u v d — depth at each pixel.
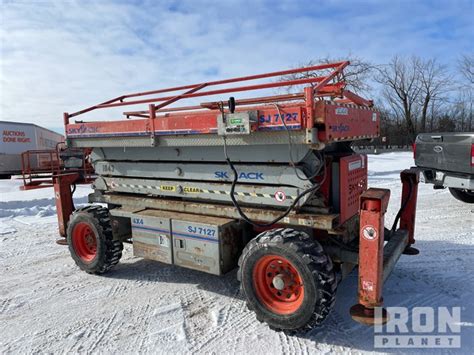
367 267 2.96
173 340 3.29
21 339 3.41
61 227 5.52
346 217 3.57
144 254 4.38
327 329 3.39
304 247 3.11
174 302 4.03
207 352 3.10
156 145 4.09
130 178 4.69
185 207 4.19
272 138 3.29
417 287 4.16
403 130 35.34
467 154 6.50
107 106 4.96
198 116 3.67
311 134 3.02
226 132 3.37
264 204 3.65
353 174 3.70
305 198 3.33
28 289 4.51
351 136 3.54
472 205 7.89
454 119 34.81
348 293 4.07
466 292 4.02
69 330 3.53
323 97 4.04
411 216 4.33
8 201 9.38
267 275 3.41
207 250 3.82
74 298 4.23
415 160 7.64
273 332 3.37
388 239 4.24
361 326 3.43
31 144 18.06
